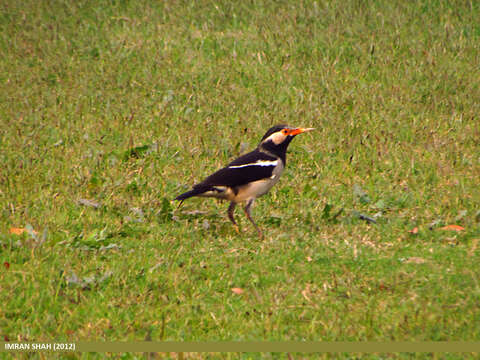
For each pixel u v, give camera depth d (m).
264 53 20.75
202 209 12.51
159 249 10.51
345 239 10.94
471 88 17.92
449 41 20.84
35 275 9.43
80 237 10.84
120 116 16.70
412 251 10.45
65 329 8.27
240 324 8.35
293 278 9.45
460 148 14.75
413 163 13.92
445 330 7.98
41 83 19.55
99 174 13.42
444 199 12.34
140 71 20.19
